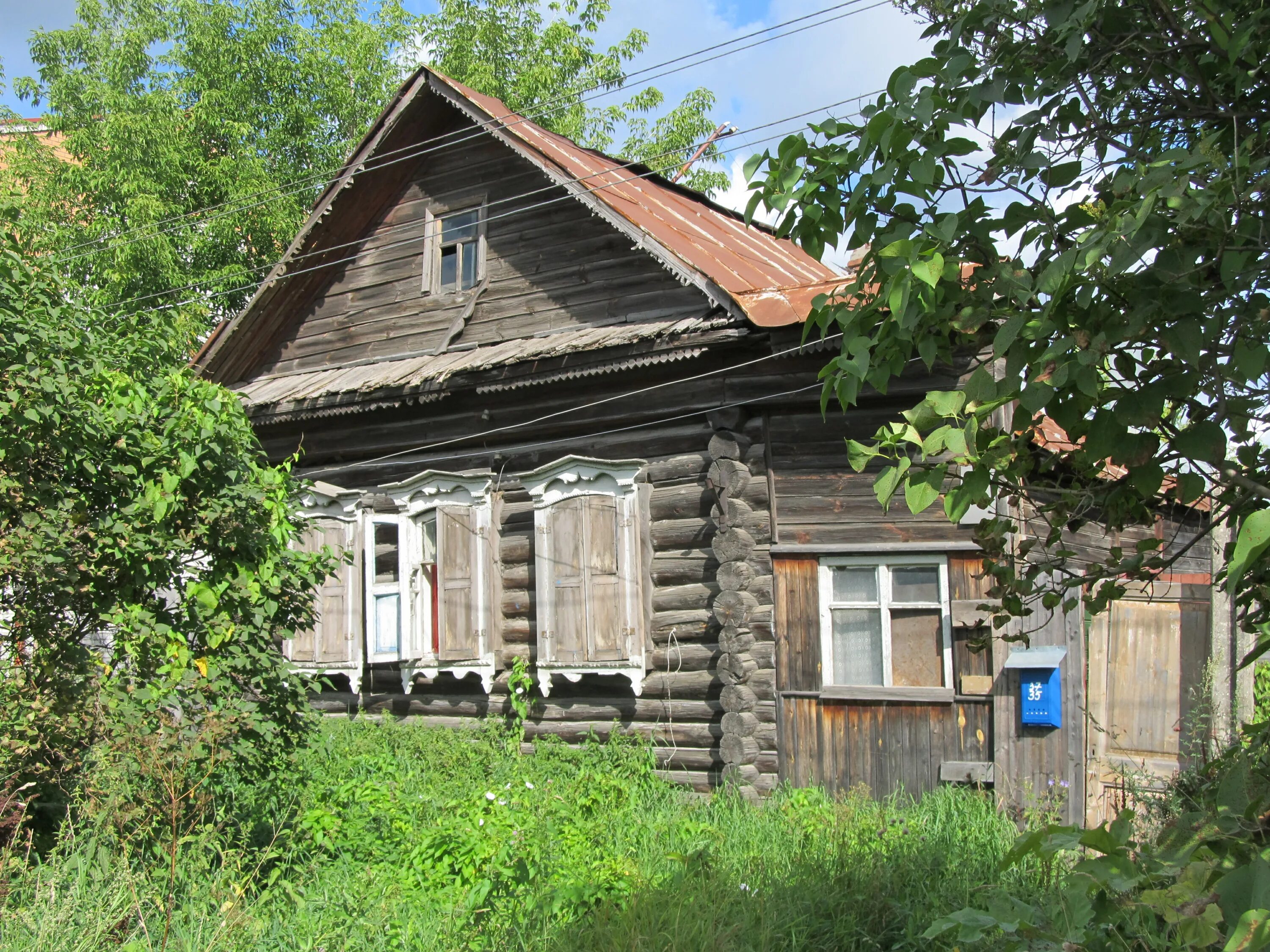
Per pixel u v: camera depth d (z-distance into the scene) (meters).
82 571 6.12
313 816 7.11
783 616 9.45
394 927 5.73
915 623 9.12
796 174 3.71
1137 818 7.34
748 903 5.81
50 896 5.09
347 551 7.54
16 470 5.88
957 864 6.62
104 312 7.29
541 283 11.70
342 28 22.11
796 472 9.58
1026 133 3.52
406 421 12.18
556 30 23.22
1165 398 3.06
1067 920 3.35
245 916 5.48
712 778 9.61
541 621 10.74
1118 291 3.05
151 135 18.88
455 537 11.51
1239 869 2.54
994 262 3.56
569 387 10.84
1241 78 3.26
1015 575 4.24
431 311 12.63
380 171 12.75
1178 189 2.87
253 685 6.73
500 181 12.25
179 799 5.84
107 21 21.14
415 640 11.76
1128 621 10.23
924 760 8.84
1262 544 2.28
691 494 10.13
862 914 5.95
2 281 6.10
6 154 19.30
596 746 10.05
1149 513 3.90
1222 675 9.50
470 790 9.16
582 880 6.04
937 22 3.90
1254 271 3.01
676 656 10.03
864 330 3.66
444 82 11.87
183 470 6.29
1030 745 8.48
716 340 9.48
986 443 3.31
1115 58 3.64
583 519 10.56
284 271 13.04
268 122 21.33
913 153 3.52
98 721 5.89
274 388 13.32
